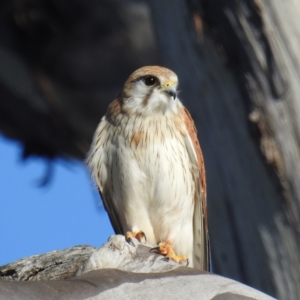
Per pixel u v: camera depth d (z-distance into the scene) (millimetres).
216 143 11078
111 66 17969
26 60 17844
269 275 10938
